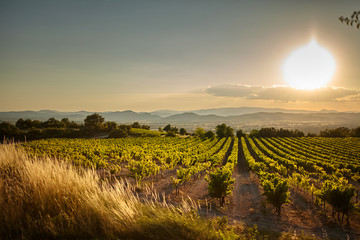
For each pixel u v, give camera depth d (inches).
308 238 274.8
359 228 345.1
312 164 1032.2
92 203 164.2
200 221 193.8
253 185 716.7
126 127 3521.2
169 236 154.3
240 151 2126.0
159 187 597.6
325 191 391.5
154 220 168.1
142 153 1123.3
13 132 2309.3
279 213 405.4
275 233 279.4
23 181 175.3
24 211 153.7
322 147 2365.9
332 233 327.6
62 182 181.9
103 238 140.4
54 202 165.0
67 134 2861.7
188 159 930.7
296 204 477.7
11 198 157.1
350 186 378.6
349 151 1977.1
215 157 1039.6
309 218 390.9
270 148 2285.9
